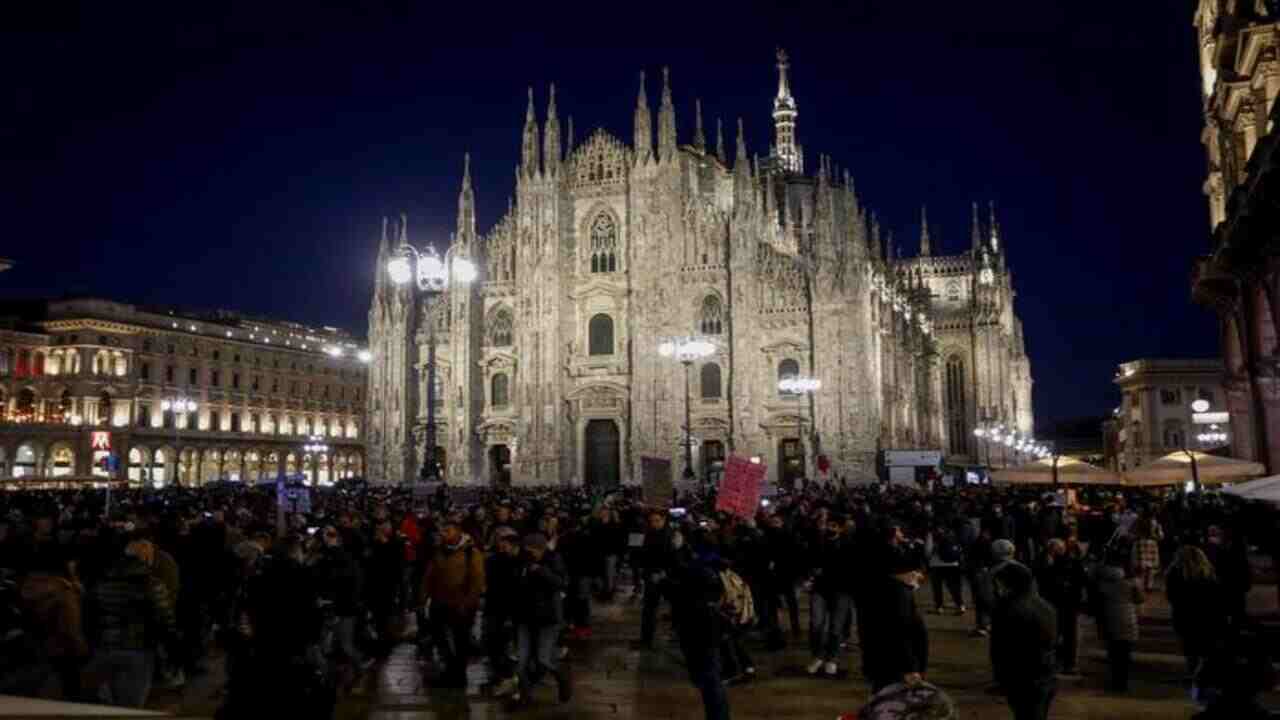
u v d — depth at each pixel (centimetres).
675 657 2239
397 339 9919
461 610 1888
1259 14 4022
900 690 678
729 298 9025
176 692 1838
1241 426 5028
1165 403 13638
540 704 1773
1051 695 1293
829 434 8575
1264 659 812
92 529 2219
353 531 2245
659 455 8894
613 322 9419
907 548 1394
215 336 13425
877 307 9500
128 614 1376
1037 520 2809
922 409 11869
